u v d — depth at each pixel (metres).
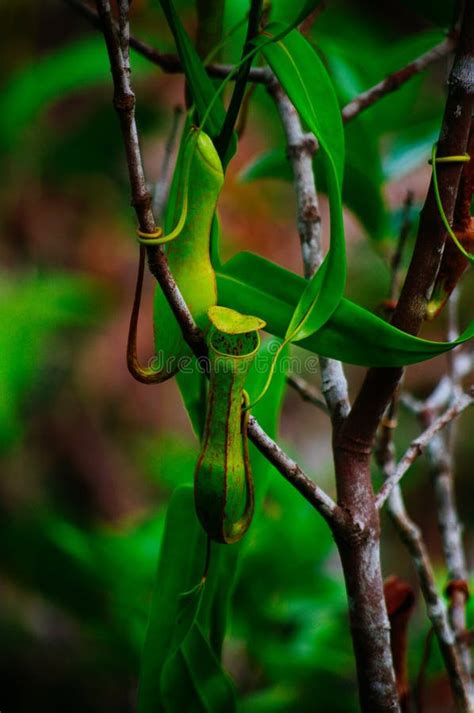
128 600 1.65
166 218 1.31
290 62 1.24
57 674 2.65
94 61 2.21
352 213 1.54
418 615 2.13
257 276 1.25
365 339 1.22
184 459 1.83
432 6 1.46
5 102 2.27
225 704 1.33
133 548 1.65
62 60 2.25
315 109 1.23
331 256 1.21
